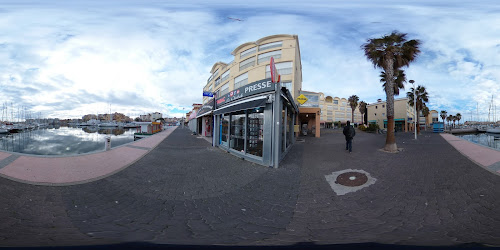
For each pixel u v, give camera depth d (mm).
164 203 3893
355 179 5066
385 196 4043
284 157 8156
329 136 19547
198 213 3488
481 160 6539
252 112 7961
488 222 2979
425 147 10344
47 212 3479
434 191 4168
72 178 5254
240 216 3379
